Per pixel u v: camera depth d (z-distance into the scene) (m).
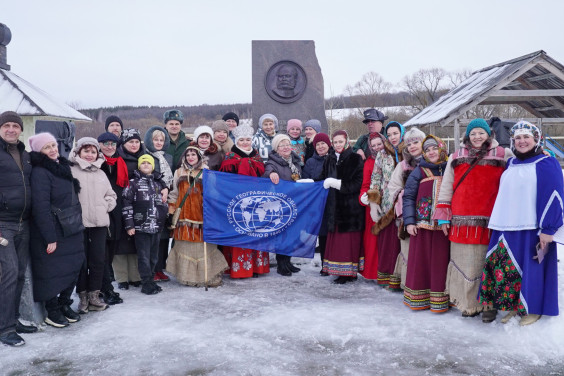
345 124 37.12
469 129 4.70
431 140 5.09
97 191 5.02
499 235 4.40
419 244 5.06
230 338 4.30
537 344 4.06
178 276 6.21
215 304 5.36
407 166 5.53
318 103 9.27
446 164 5.04
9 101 10.14
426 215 4.97
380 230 5.90
